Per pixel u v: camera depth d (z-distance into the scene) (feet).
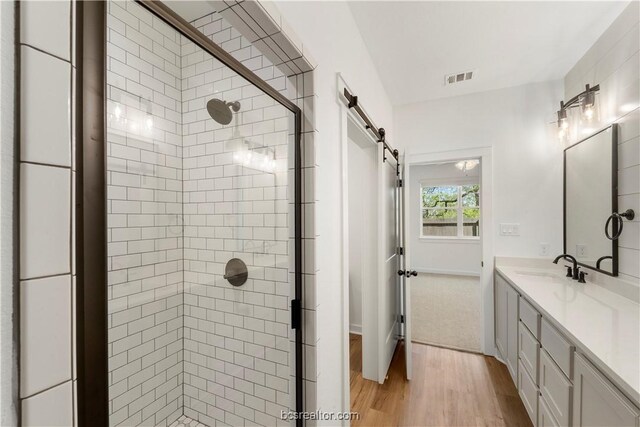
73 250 1.20
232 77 3.65
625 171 5.44
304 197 3.53
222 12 2.50
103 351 1.41
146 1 2.00
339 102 4.36
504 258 8.38
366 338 7.44
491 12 5.31
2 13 1.00
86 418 1.34
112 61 3.17
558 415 4.35
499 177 8.52
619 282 5.55
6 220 1.00
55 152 1.12
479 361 8.18
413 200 20.15
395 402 6.45
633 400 2.77
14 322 1.01
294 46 3.00
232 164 3.84
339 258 4.31
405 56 6.68
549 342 4.72
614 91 5.73
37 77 1.06
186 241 4.17
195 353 4.23
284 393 3.67
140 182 3.55
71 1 1.20
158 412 3.88
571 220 7.41
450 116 9.07
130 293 3.48
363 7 5.04
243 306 3.93
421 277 18.33
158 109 3.69
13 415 1.00
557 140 7.94
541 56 6.82
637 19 5.06
